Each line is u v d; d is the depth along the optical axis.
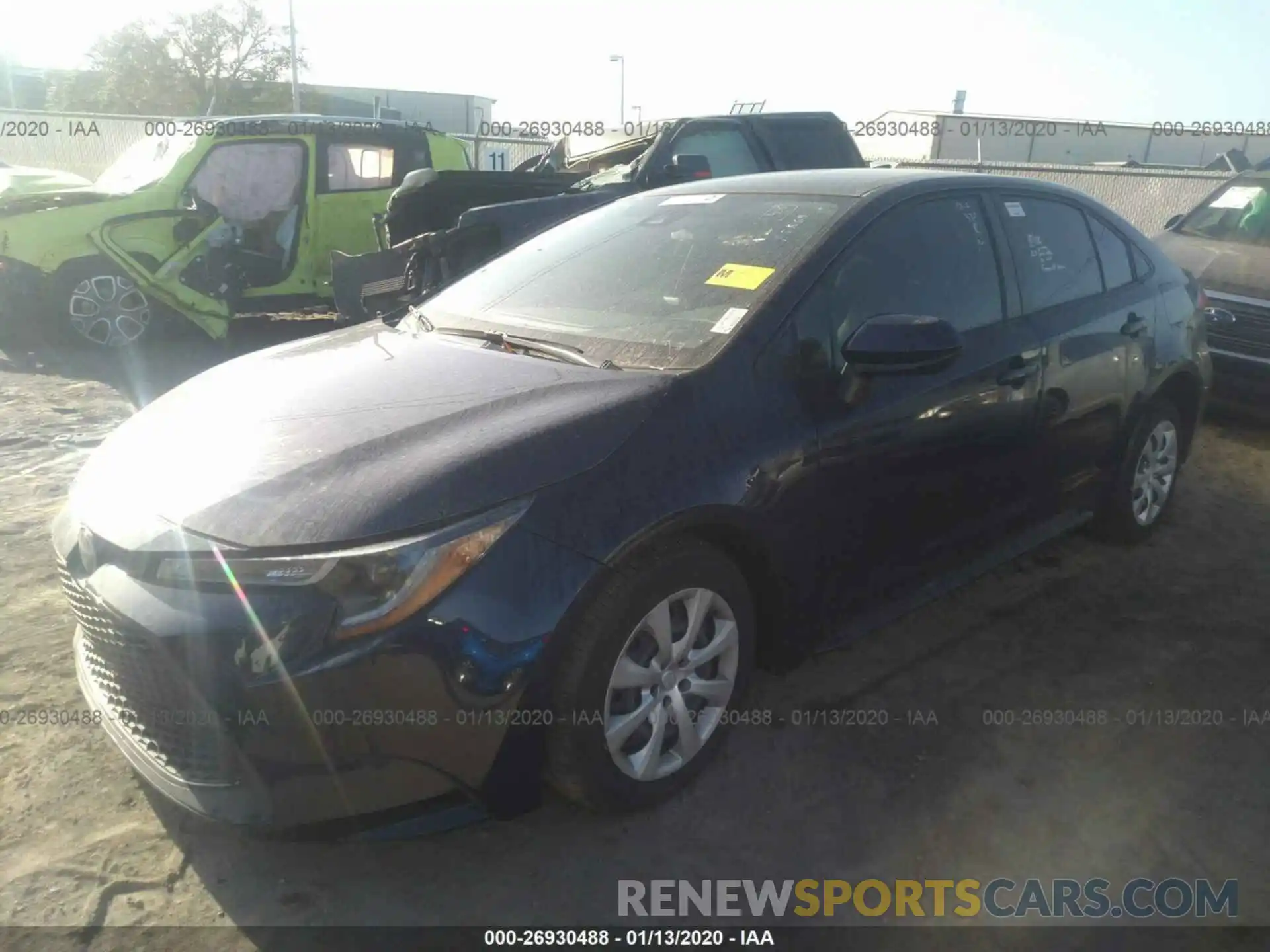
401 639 2.17
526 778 2.39
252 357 3.44
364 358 3.20
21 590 3.86
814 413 2.86
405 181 7.46
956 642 3.65
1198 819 2.74
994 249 3.59
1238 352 6.27
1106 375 3.95
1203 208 7.64
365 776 2.22
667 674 2.63
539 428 2.50
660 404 2.63
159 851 2.55
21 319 7.82
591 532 2.38
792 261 3.04
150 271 7.74
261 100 35.69
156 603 2.25
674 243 3.43
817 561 2.93
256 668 2.16
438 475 2.32
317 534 2.20
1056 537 4.17
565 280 3.48
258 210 8.54
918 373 2.93
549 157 10.05
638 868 2.53
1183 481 5.45
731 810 2.73
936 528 3.35
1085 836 2.67
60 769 2.83
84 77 35.56
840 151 8.56
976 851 2.61
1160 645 3.65
